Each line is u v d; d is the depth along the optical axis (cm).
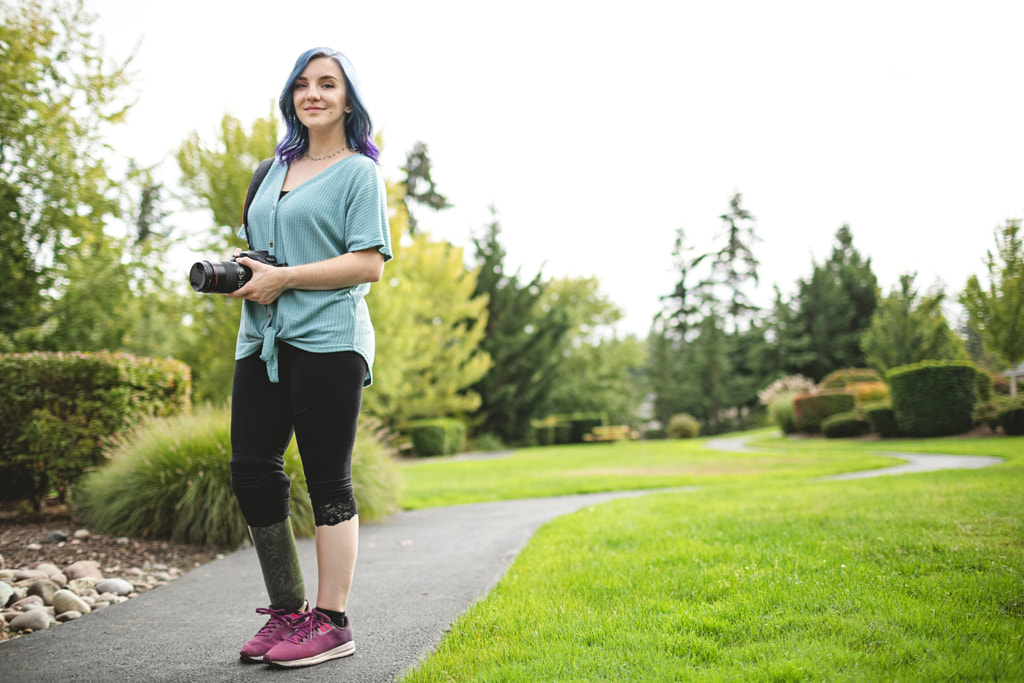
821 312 3541
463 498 681
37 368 471
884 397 1852
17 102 573
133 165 726
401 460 1786
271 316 168
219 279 154
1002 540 268
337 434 168
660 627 180
